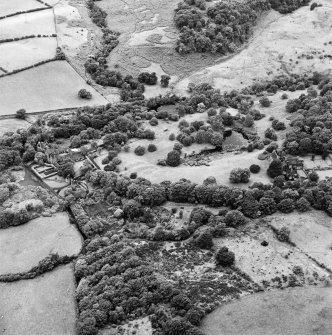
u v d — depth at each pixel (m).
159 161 184.38
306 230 152.38
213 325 124.50
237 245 148.12
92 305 130.12
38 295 137.38
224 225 152.25
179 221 159.62
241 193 161.50
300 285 135.12
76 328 127.56
